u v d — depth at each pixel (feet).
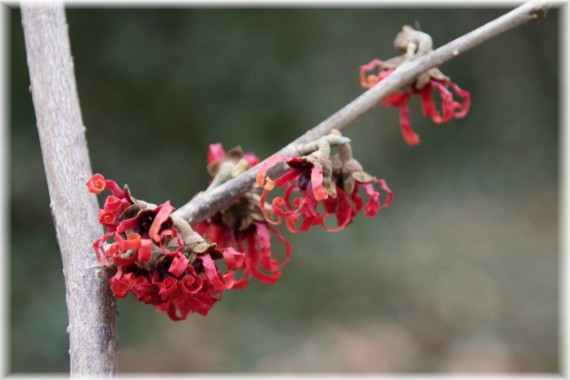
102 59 23.12
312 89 25.66
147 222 5.28
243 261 5.37
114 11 23.07
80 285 5.45
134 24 23.31
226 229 6.55
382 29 29.09
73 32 22.80
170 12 23.66
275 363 21.54
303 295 23.70
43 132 6.06
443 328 23.66
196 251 5.24
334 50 27.22
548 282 25.64
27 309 20.97
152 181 23.52
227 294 23.30
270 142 24.49
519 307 24.57
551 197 31.50
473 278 25.82
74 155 5.98
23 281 21.42
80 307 5.40
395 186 29.43
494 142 32.78
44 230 22.21
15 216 21.74
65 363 20.61
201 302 5.33
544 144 33.22
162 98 23.75
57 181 5.85
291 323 22.95
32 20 6.37
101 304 5.41
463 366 22.09
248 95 24.36
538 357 22.53
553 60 33.88
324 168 5.63
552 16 33.76
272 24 25.03
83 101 22.99
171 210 5.12
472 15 31.63
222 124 24.02
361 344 22.35
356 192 6.13
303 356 21.81
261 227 6.38
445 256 26.91
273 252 23.94
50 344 20.56
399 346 22.61
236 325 22.59
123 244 4.96
